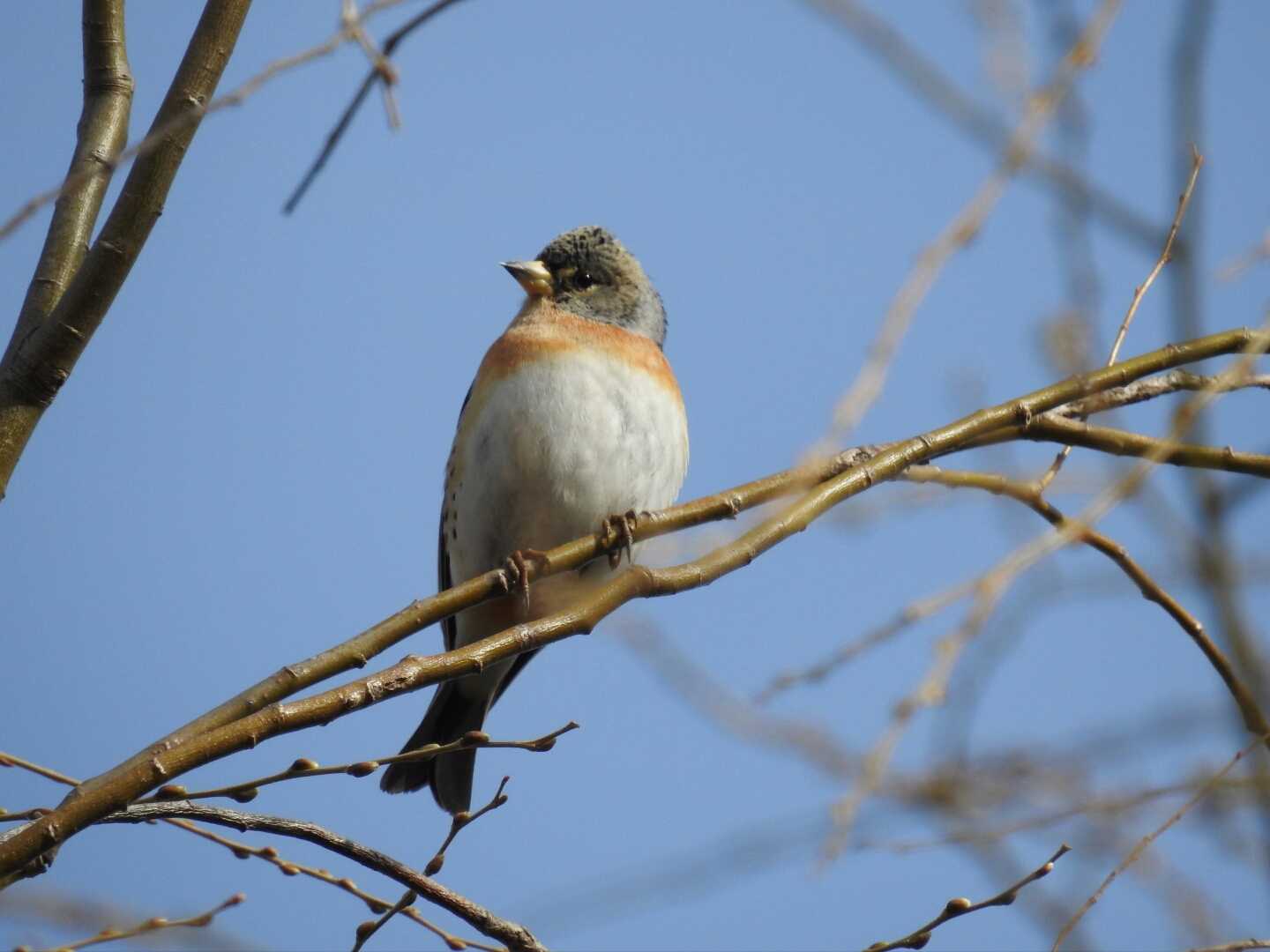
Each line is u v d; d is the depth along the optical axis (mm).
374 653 7852
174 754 6789
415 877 8094
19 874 6762
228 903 7902
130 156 6605
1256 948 7312
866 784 6266
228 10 8250
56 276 8516
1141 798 7477
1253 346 7555
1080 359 7238
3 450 8023
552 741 7477
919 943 7660
